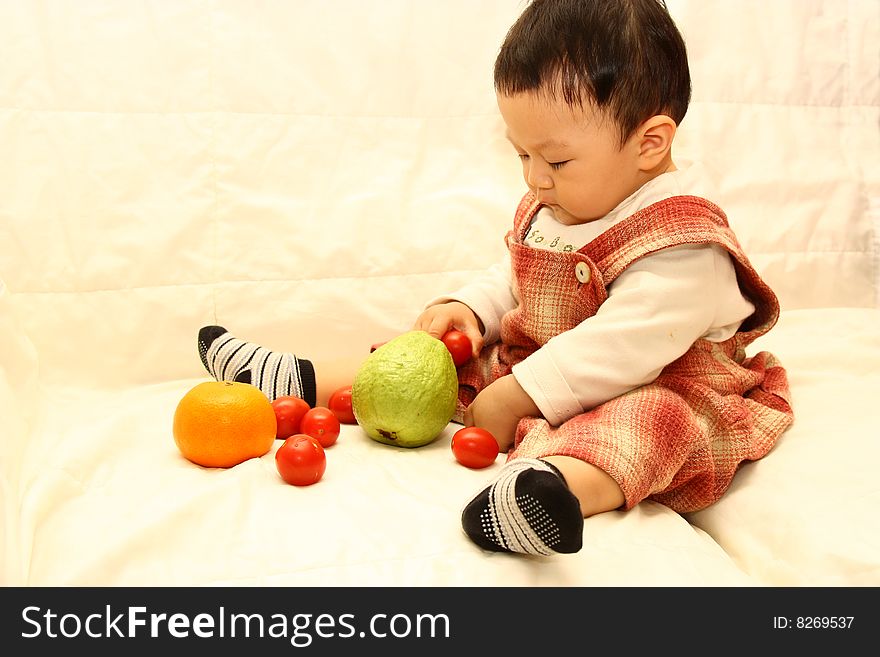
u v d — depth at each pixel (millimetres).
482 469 1108
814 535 936
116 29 1399
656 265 1146
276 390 1289
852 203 1709
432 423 1157
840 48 1744
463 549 880
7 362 1185
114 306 1374
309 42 1494
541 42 1106
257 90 1461
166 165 1408
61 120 1360
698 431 1069
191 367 1421
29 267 1332
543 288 1232
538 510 825
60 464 1010
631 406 1062
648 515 1023
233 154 1438
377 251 1495
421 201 1541
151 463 1083
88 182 1366
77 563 824
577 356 1125
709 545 982
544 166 1169
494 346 1360
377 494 999
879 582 862
